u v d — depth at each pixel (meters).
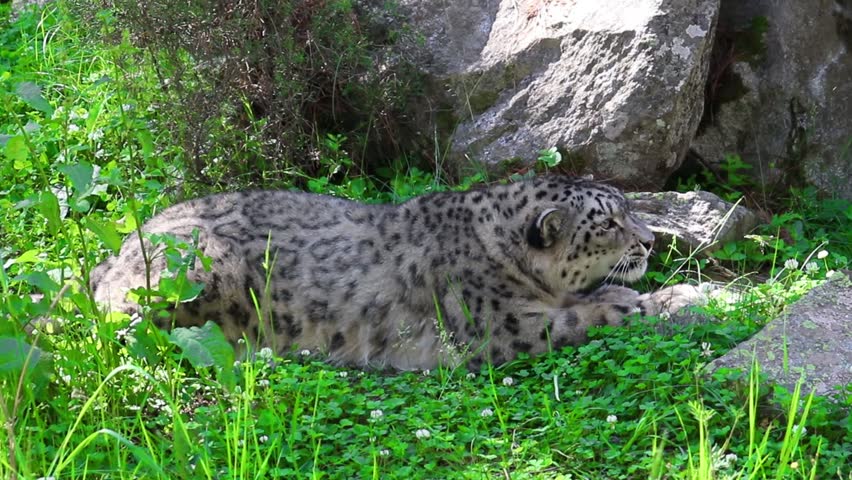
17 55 11.47
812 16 9.06
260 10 9.06
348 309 7.21
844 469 5.48
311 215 7.48
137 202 8.36
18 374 5.82
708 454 5.18
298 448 5.91
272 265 6.95
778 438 5.79
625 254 7.52
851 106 9.13
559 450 5.81
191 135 8.93
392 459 5.79
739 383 6.03
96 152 9.09
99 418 6.02
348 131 9.73
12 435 5.18
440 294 7.23
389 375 7.15
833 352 6.30
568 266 7.44
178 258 6.31
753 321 6.96
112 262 7.32
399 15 9.59
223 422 6.03
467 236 7.34
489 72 9.19
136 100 8.64
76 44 10.53
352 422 6.16
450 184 9.25
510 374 6.92
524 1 9.38
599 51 8.78
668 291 7.53
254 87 9.24
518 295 7.31
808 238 8.64
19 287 7.26
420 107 9.45
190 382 6.59
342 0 9.15
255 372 6.23
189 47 8.97
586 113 8.77
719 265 8.19
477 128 9.16
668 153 8.73
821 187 9.17
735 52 9.20
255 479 5.29
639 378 6.34
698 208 8.38
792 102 9.14
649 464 5.53
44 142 9.30
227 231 7.29
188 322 7.09
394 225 7.39
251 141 9.09
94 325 6.23
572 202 7.39
